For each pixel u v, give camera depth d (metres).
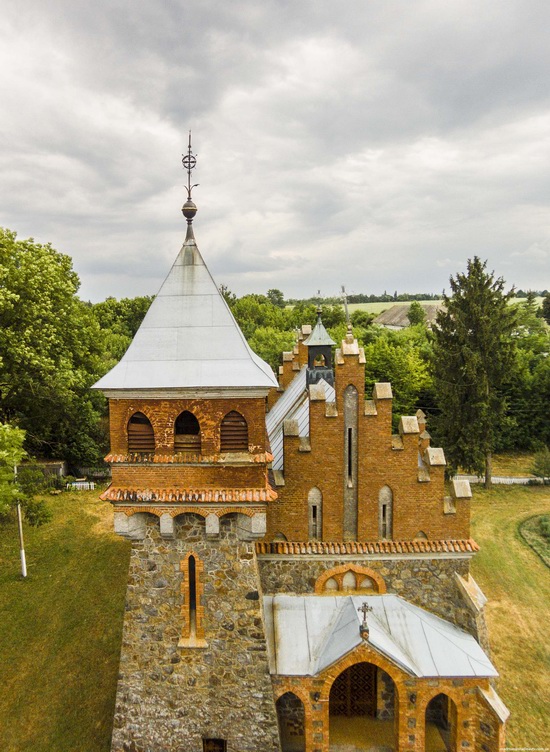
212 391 16.11
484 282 50.78
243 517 16.64
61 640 27.41
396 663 17.03
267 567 19.12
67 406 43.62
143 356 16.66
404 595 19.20
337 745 18.58
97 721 21.94
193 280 17.45
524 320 93.56
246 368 16.31
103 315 115.06
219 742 17.61
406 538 19.00
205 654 17.19
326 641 18.02
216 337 16.84
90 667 25.34
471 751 17.62
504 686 24.25
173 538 16.84
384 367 71.00
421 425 21.52
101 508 46.22
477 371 50.88
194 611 17.23
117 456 16.41
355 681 19.88
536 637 28.41
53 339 39.75
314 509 19.02
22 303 37.66
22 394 40.69
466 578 19.22
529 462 63.00
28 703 23.12
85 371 47.41
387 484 18.81
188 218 17.61
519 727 21.61
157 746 17.48
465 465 52.38
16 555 36.72
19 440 27.16
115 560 36.22
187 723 17.38
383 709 19.72
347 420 18.70
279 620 18.53
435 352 53.12
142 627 17.17
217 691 17.25
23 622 28.94
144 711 17.41
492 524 44.09
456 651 17.77
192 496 16.14
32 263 39.00
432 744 19.00
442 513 18.94
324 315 121.69
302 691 17.30
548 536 41.56
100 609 30.20
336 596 19.17
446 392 51.72
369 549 18.77
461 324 50.97
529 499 50.28
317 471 18.73
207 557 16.88
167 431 16.33
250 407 16.30
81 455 55.44
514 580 34.66
